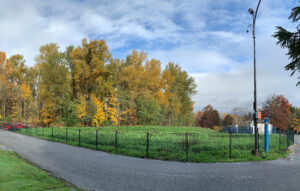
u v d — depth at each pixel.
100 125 40.22
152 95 51.09
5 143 17.34
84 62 38.97
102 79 40.03
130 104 47.03
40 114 43.78
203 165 9.40
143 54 47.31
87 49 40.56
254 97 12.31
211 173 7.90
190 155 11.39
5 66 50.62
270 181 6.80
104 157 11.36
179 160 10.49
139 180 6.89
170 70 64.00
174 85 63.94
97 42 40.62
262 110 60.91
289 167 9.07
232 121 84.56
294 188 6.04
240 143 15.96
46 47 41.41
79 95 39.75
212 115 92.25
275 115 57.06
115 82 46.75
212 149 13.34
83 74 39.22
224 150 13.01
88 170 8.33
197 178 7.17
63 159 10.74
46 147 15.26
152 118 49.28
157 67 49.81
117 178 7.13
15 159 9.98
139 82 47.09
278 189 5.95
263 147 15.09
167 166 9.16
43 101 43.28
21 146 15.66
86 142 17.41
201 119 95.00
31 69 45.53
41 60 41.31
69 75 41.56
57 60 41.00
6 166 7.84
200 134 23.23
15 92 49.50
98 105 39.28
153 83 49.44
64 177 7.20
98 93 40.47
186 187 6.16
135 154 11.84
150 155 11.59
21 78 51.38
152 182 6.68
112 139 17.67
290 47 6.54
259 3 12.16
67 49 43.06
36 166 8.99
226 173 7.91
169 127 42.91
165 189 5.96
